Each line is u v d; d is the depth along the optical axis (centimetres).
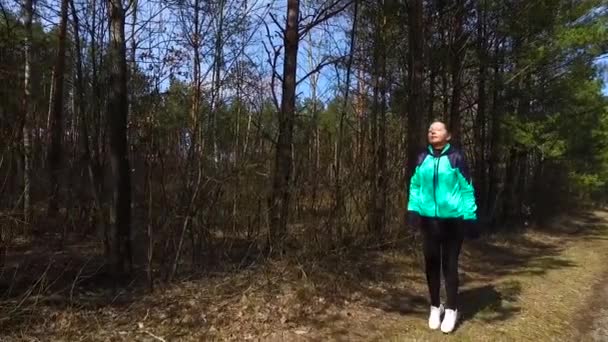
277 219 735
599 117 1967
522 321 618
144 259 745
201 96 776
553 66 1490
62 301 570
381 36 1192
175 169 674
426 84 1341
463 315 621
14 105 604
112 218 658
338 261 755
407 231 947
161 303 586
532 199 1847
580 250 1295
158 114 728
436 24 1309
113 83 650
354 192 881
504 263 1031
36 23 1146
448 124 1377
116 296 593
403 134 1039
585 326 638
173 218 661
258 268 695
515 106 1569
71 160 1075
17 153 589
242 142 752
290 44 789
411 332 557
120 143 652
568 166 2056
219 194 717
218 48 1059
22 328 494
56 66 1164
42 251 792
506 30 1353
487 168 1628
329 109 1181
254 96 884
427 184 541
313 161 807
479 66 1406
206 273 683
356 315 602
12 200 580
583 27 1418
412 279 785
